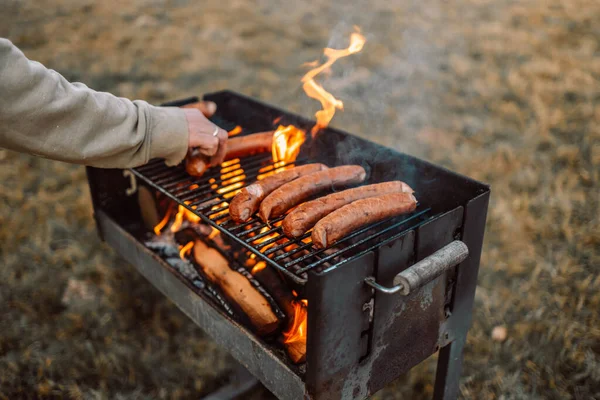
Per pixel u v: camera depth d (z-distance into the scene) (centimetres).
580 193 310
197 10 693
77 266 263
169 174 191
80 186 329
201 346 225
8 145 129
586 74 479
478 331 225
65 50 549
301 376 137
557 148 356
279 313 162
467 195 159
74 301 245
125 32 606
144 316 239
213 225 153
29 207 304
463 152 355
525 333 223
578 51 538
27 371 212
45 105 123
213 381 211
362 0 732
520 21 639
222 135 166
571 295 241
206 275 181
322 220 140
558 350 214
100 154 137
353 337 131
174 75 491
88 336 229
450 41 572
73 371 212
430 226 136
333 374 131
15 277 257
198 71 499
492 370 209
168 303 247
